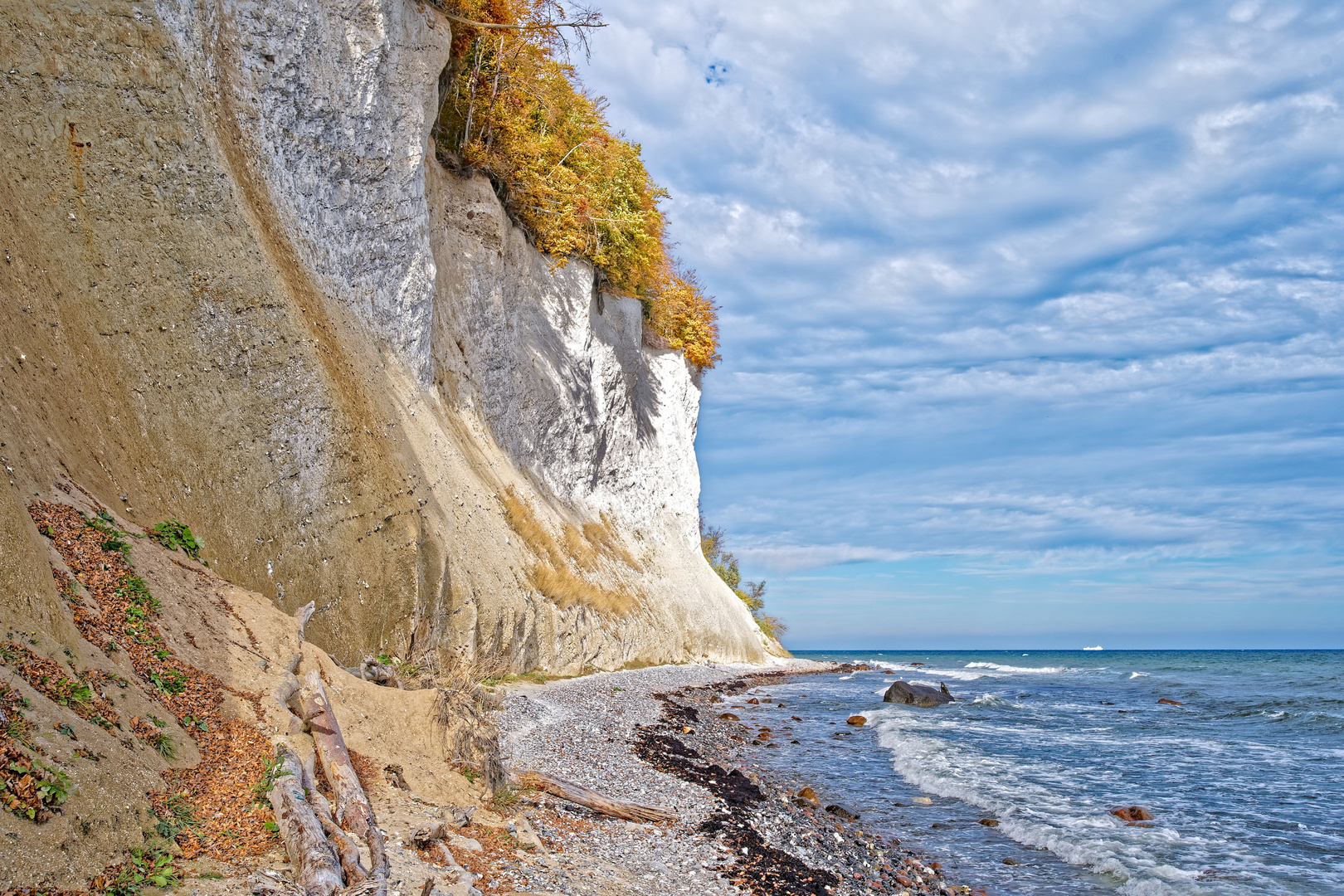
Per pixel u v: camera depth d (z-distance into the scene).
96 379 11.41
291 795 6.55
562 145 34.53
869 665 67.81
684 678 33.78
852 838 13.20
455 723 9.96
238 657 8.51
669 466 46.69
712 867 10.11
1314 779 18.56
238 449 13.49
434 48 22.69
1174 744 23.61
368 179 20.19
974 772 18.66
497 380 28.23
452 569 18.34
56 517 8.26
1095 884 11.45
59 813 4.97
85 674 6.37
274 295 15.23
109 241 12.55
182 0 15.35
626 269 39.97
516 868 7.82
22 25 12.43
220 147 15.47
